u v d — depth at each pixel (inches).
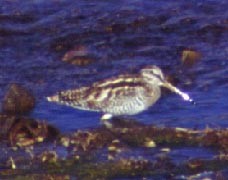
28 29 955.3
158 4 993.5
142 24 960.3
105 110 762.8
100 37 938.1
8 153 711.1
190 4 993.5
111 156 705.0
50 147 719.1
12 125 737.0
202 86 834.2
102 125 755.4
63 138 728.3
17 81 844.6
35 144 724.0
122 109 762.2
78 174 685.3
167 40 932.0
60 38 936.3
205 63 882.8
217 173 684.1
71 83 840.3
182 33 945.5
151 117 772.0
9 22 968.9
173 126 753.0
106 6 991.0
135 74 796.0
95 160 700.7
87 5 994.7
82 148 716.0
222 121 761.0
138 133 737.0
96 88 764.6
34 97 797.2
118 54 904.9
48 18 974.4
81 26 957.8
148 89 764.6
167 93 812.6
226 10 984.3
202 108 787.4
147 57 899.4
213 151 712.4
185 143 724.0
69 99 764.6
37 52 911.7
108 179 679.1
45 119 767.7
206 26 954.1
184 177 679.1
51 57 899.4
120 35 941.2
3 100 797.9
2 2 1008.2
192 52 891.4
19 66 877.8
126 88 760.3
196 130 740.0
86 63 882.8
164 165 693.3
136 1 997.8
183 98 788.6
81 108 764.6
